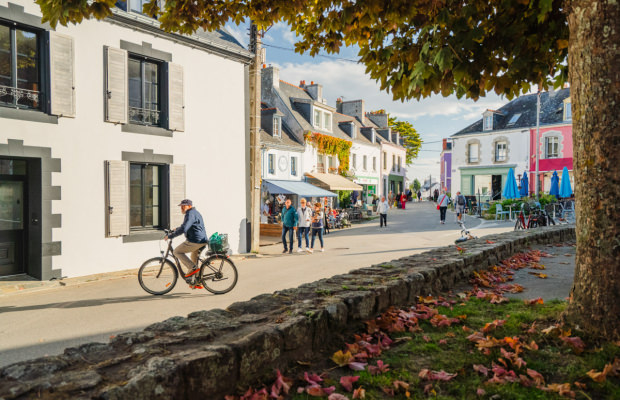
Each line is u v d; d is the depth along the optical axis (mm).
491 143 38500
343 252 13438
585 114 3535
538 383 2900
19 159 9133
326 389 2795
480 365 3168
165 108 11633
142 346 2625
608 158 3412
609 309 3412
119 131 10523
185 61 12109
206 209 12711
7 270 9203
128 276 10000
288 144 28141
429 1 5078
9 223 9203
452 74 5074
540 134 35531
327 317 3512
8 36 8789
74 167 9656
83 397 1991
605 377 2891
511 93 5730
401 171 49438
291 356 3131
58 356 2455
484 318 4285
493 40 5066
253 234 14070
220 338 2814
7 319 6320
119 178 10406
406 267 5473
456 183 41062
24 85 9016
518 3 4812
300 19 6613
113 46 10375
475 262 6617
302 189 25609
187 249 7859
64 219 9484
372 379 2982
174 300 7398
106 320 6176
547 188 35312
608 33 3361
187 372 2346
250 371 2748
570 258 8406
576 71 3615
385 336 3760
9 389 1980
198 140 12484
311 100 31469
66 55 9391
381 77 5578
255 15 6406
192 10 6176
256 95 14266
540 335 3654
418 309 4492
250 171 14219
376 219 28984
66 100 9383
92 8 5230
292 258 12547
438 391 2844
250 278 9297
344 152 34438
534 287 5773
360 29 6012
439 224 22625
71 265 9594
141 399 2117
